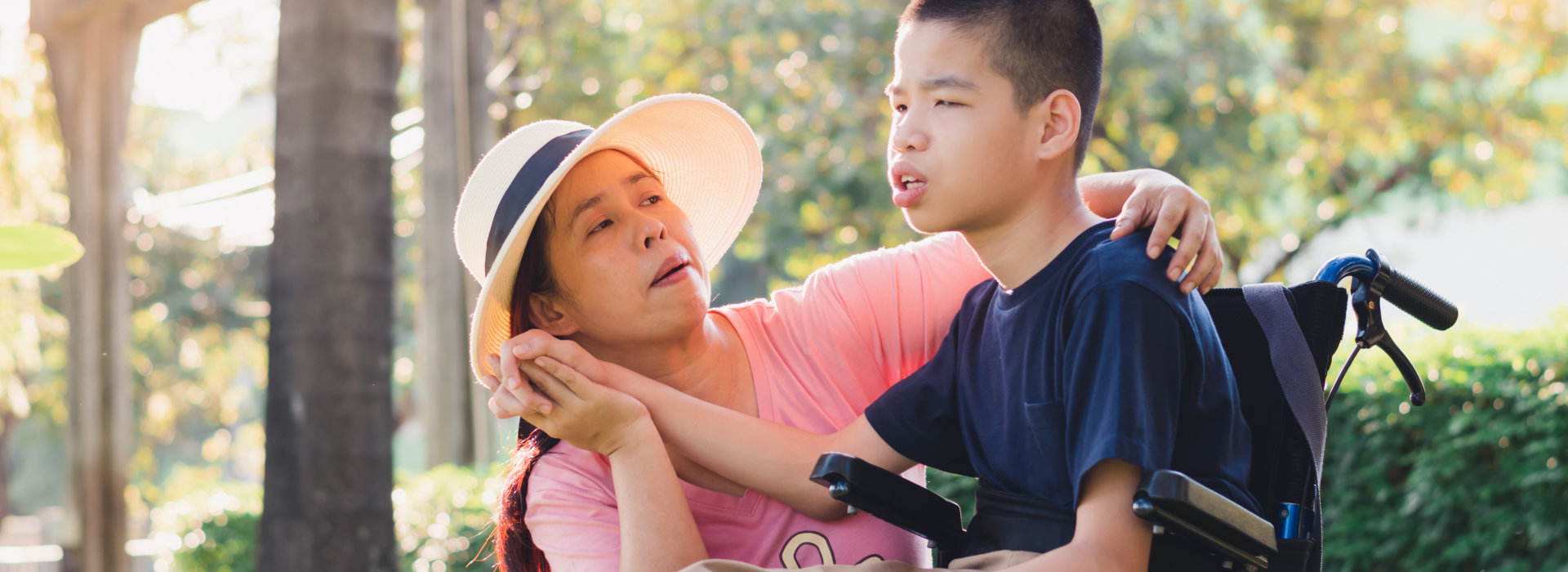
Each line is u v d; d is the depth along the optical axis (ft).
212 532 19.26
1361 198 37.29
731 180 5.89
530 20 30.53
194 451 73.67
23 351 19.97
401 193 38.29
